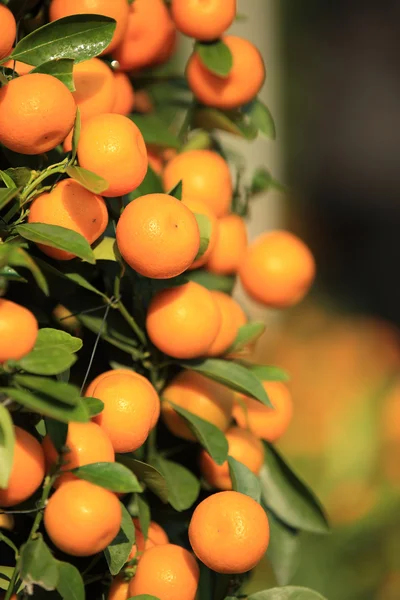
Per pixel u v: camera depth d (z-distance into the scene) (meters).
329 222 4.37
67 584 1.18
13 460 1.17
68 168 1.19
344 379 2.32
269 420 1.32
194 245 1.21
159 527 1.27
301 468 1.94
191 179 1.31
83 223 1.21
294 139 4.13
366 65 4.30
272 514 1.32
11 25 1.20
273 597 1.25
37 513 1.19
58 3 1.25
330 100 4.26
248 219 1.41
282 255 1.34
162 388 1.28
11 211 1.20
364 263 4.30
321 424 2.07
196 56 1.32
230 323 1.28
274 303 1.36
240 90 1.32
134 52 1.30
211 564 1.20
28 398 1.16
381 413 1.85
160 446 1.31
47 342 1.19
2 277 1.21
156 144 1.32
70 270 1.23
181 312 1.23
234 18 1.36
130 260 1.21
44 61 1.22
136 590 1.22
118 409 1.21
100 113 1.25
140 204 1.21
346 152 4.34
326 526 1.31
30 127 1.19
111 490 1.18
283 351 2.65
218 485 1.29
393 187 4.41
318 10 4.15
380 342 2.73
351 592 1.66
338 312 3.62
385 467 1.81
